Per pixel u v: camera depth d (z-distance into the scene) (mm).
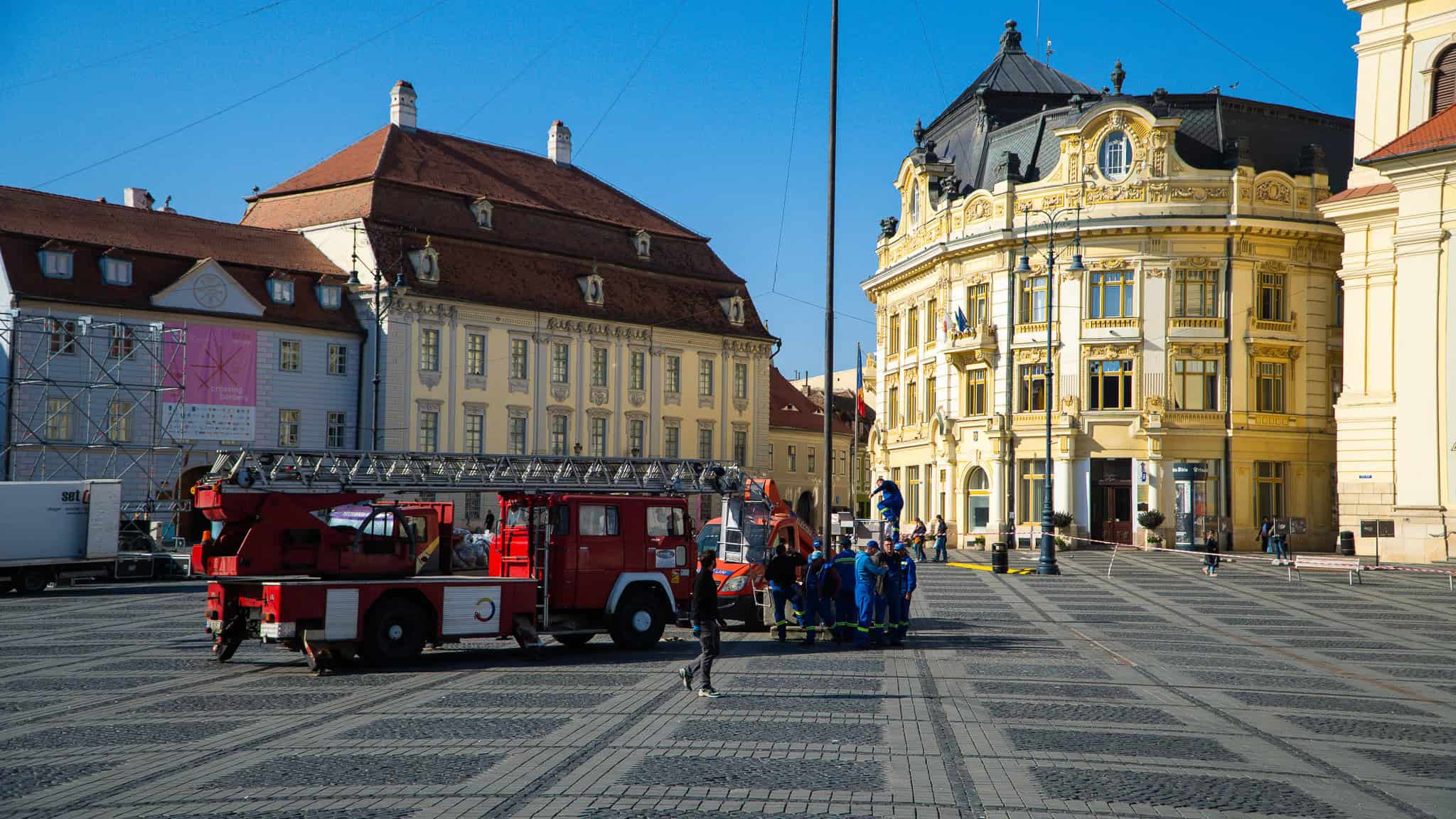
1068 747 12734
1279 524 48875
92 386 50156
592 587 21750
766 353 83062
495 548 22672
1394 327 48656
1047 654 20938
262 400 59625
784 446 97625
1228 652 21297
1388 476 48312
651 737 13148
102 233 56531
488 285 67688
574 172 80250
